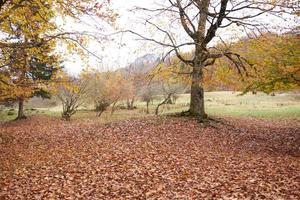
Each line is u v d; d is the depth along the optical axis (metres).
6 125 30.80
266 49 14.57
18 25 10.95
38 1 10.02
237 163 11.70
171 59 18.36
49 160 12.77
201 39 18.03
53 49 11.59
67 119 33.53
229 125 20.44
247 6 14.64
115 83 38.84
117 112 41.25
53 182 9.98
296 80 14.34
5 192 9.27
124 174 10.45
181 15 16.62
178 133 17.09
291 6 13.38
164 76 18.06
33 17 10.59
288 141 17.45
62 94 33.69
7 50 11.28
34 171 11.27
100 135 17.19
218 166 11.27
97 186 9.46
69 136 17.83
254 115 30.56
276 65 14.37
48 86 12.52
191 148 14.28
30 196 8.89
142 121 20.05
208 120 20.17
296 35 13.87
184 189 8.97
